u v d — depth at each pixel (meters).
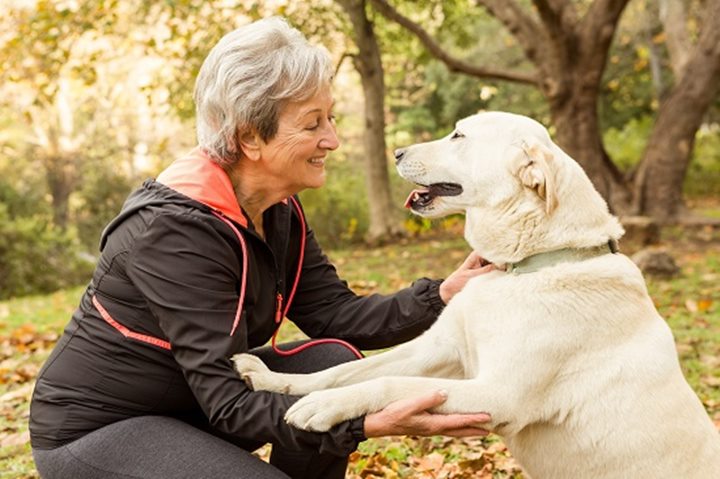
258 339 2.49
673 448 2.31
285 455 2.48
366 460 3.60
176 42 10.88
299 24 11.70
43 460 2.18
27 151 22.06
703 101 12.95
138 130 22.98
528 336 2.32
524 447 2.46
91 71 10.44
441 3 14.86
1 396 4.96
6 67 10.30
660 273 8.31
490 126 2.68
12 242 12.62
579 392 2.33
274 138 2.25
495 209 2.58
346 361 2.60
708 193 23.30
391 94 24.12
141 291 2.13
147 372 2.19
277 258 2.50
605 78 22.30
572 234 2.47
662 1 14.97
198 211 2.18
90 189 17.31
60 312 8.40
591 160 12.09
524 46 12.18
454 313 2.56
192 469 2.05
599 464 2.34
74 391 2.18
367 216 15.80
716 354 5.21
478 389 2.24
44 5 9.78
